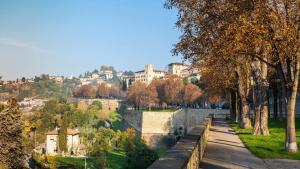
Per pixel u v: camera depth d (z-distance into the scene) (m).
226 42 26.44
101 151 115.56
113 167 107.31
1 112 46.66
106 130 155.75
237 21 25.22
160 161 10.02
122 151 131.38
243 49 26.06
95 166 109.38
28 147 53.25
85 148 135.62
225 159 22.00
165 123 149.00
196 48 32.78
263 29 24.25
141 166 79.25
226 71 51.34
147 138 149.50
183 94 183.25
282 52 24.86
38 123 187.88
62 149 143.62
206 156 23.05
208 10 29.16
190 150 12.91
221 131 44.94
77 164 113.75
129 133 146.00
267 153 24.72
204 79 63.53
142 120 151.25
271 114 102.56
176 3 31.86
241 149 27.25
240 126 50.00
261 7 24.36
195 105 180.88
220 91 80.62
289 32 23.70
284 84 26.64
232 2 26.11
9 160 45.84
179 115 146.75
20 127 48.12
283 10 24.69
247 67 48.16
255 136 37.22
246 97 49.97
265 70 39.62
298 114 87.81
